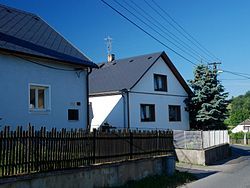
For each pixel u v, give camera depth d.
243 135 54.53
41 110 16.56
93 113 28.19
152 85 29.70
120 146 12.91
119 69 30.81
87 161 11.05
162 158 15.52
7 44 15.41
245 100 104.62
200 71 33.88
